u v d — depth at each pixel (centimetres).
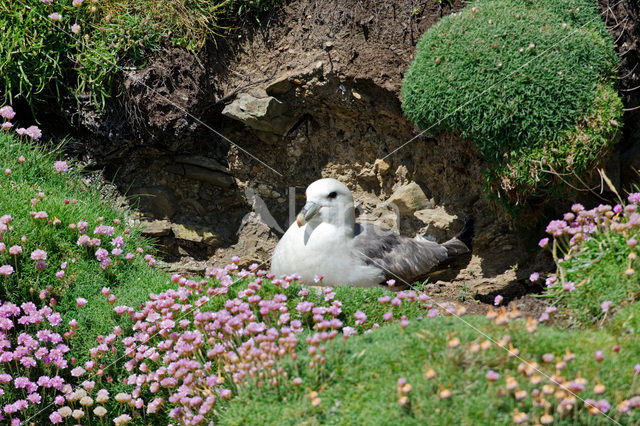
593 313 702
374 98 1088
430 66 943
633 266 709
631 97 1005
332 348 634
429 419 550
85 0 1091
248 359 631
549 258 997
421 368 597
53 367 765
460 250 999
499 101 888
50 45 1071
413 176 1122
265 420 598
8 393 737
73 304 827
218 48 1134
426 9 1063
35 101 1092
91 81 1062
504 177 916
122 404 746
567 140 880
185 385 664
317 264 912
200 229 1122
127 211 1096
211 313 723
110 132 1084
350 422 572
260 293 773
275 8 1134
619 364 588
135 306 809
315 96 1109
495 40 913
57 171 1018
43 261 830
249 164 1157
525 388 557
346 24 1094
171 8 1110
